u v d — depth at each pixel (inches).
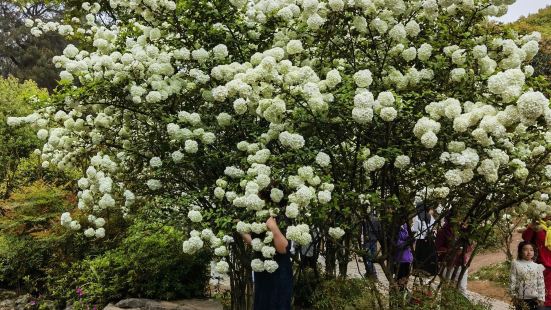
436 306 146.4
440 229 186.9
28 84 467.5
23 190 275.6
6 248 252.1
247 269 181.3
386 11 150.6
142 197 193.9
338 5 138.7
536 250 202.4
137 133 188.5
